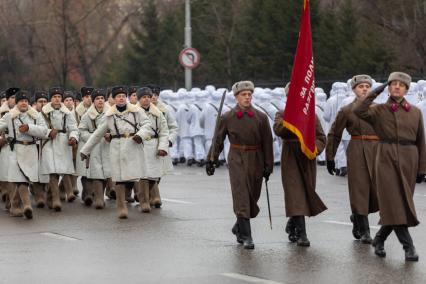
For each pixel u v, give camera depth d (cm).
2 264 1454
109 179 2264
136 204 2170
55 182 2092
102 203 2102
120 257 1495
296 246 1566
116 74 6284
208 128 3300
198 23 5672
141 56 6041
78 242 1639
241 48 5378
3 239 1684
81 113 2305
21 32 7106
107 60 7269
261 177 1580
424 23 4931
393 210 1426
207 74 5644
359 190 1592
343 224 1780
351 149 1605
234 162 1568
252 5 5269
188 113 3375
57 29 6825
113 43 7356
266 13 5162
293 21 5100
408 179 1438
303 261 1438
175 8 6191
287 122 1527
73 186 2348
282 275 1343
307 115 1530
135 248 1570
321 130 1580
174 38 5869
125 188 2092
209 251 1531
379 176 1438
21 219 1942
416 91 2919
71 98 2336
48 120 2122
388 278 1311
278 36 5134
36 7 6994
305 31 1535
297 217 1565
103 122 1978
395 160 1434
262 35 5181
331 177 2720
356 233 1617
